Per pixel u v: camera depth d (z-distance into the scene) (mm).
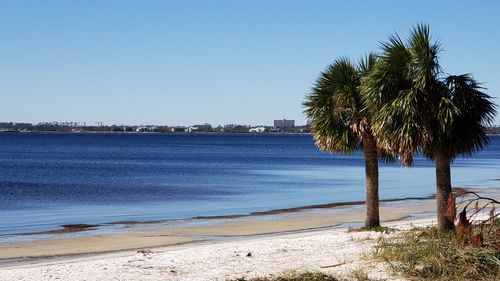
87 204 33750
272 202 34688
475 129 16719
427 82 16250
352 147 19391
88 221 26516
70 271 13539
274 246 16781
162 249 18484
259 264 14062
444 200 16844
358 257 14531
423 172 64750
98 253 18500
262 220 26562
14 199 36438
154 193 40312
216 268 13648
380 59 16953
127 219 27188
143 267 13891
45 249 19297
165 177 56031
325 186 46469
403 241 15945
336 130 19109
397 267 12391
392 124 16391
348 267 13148
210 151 134125
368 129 18812
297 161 92625
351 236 18156
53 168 68250
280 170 68250
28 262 17031
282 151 139625
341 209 30969
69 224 25516
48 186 45562
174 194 39688
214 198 37062
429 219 25203
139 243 20391
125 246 19797
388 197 37500
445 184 16906
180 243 20344
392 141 16547
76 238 21594
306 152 135250
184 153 120750
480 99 16609
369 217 19688
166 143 199250
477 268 11531
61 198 37062
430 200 35375
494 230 13555
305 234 21156
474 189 42406
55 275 13109
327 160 97188
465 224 12258
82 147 149500
